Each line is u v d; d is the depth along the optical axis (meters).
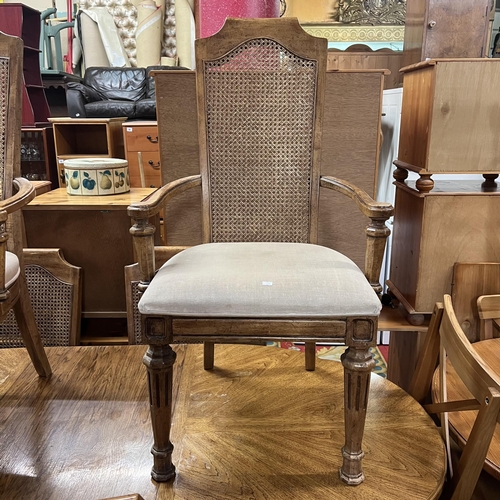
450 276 1.54
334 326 1.01
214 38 1.34
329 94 1.66
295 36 1.34
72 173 2.08
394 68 4.25
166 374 1.04
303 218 1.41
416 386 1.39
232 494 1.04
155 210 1.14
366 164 1.73
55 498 1.03
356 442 1.05
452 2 2.83
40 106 3.74
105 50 4.15
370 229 1.08
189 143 1.70
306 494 1.04
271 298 0.99
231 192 1.41
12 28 3.31
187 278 1.04
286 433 1.24
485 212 1.49
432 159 1.45
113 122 3.27
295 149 1.39
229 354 1.64
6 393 1.41
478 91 1.40
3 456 1.15
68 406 1.35
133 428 1.26
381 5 4.38
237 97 1.37
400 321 1.64
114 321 2.23
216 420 1.29
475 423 0.98
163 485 1.07
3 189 1.39
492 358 1.38
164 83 1.65
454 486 1.06
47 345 1.86
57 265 1.84
